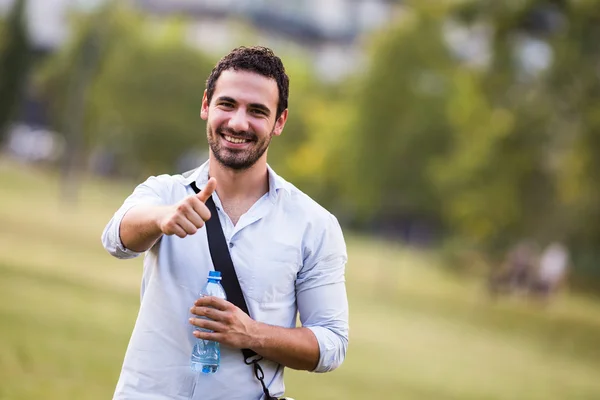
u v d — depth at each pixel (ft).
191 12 424.05
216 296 13.73
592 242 156.97
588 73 129.08
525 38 130.93
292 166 227.81
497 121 133.69
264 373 14.43
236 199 14.53
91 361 41.01
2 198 164.04
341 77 287.07
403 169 134.51
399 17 134.00
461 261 172.65
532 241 152.66
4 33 260.01
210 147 14.43
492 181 137.59
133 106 239.91
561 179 140.67
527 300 134.41
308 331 14.37
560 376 68.95
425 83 132.05
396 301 112.57
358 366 56.03
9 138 278.46
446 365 64.49
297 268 14.58
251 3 444.55
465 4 126.93
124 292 74.84
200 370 13.82
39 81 260.62
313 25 472.03
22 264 81.25
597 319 123.13
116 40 230.07
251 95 14.06
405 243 190.70
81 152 252.62
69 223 140.36
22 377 35.04
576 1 126.82
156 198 14.40
